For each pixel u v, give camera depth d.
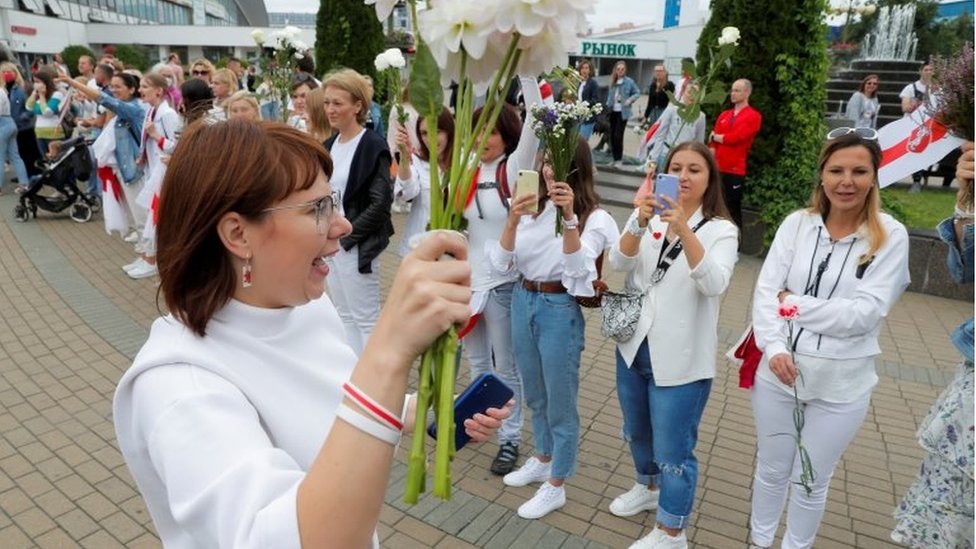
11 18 32.62
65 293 6.24
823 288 2.54
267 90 6.65
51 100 10.69
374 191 3.93
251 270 1.15
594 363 5.17
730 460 3.86
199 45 48.91
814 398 2.55
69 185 8.87
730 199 7.90
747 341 2.77
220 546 0.88
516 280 3.36
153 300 6.11
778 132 8.05
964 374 2.36
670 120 8.09
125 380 1.10
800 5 7.78
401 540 3.09
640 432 3.07
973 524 2.32
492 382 1.44
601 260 3.13
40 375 4.65
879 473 3.79
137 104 6.99
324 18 11.84
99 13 49.00
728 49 3.18
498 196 3.29
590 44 28.08
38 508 3.25
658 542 2.83
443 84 0.94
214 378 1.08
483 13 0.86
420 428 0.89
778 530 3.23
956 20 22.30
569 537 3.13
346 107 3.91
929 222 8.43
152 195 6.23
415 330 0.85
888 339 5.82
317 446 1.19
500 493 3.46
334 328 1.44
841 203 2.47
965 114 2.37
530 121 3.01
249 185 1.08
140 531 3.11
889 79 16.30
